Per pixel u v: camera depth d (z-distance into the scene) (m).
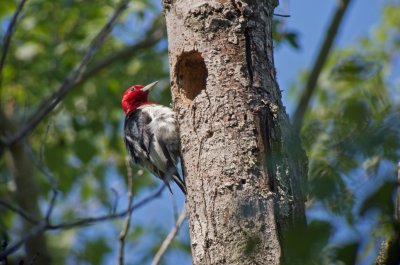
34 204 17.95
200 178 9.86
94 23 19.11
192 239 9.74
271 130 9.78
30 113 18.98
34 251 16.17
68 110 19.23
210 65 10.26
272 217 9.13
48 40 19.23
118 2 18.44
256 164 9.55
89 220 9.59
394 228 5.91
